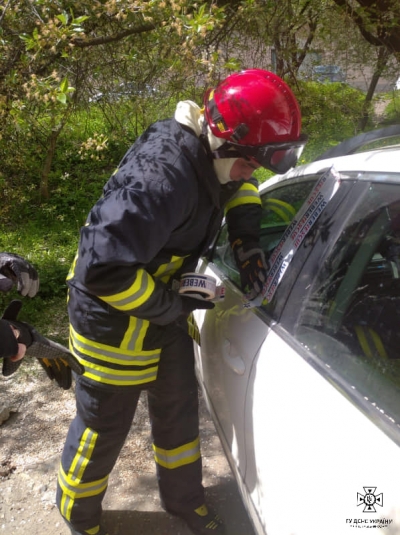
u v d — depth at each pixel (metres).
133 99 4.26
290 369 1.54
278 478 1.47
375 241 1.49
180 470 2.12
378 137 1.98
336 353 1.43
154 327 1.83
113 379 1.84
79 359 1.87
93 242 1.53
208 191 1.70
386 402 1.21
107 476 2.06
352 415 1.26
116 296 1.60
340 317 1.49
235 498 2.42
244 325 1.88
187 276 1.80
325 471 1.27
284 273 1.78
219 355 2.05
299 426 1.41
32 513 2.41
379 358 1.31
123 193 1.55
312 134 6.13
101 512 2.18
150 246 1.55
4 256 1.78
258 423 1.63
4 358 1.57
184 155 1.64
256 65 4.68
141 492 2.49
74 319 1.85
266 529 1.56
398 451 1.11
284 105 1.65
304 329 1.59
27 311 4.29
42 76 3.66
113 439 1.95
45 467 2.67
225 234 2.59
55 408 3.17
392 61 5.89
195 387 2.07
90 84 4.24
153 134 1.73
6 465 2.70
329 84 6.43
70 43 3.18
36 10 3.30
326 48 5.72
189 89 3.93
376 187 1.53
